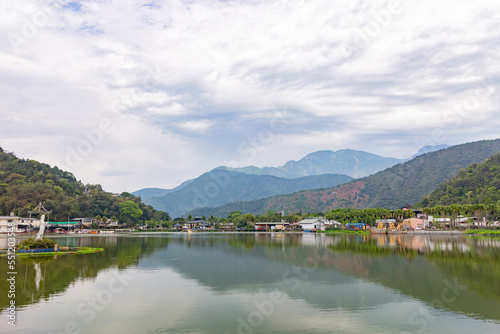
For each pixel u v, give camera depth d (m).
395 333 23.33
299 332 23.34
